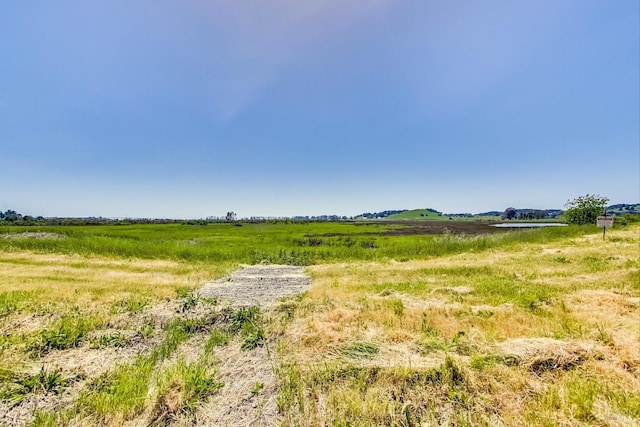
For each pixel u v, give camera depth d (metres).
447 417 3.62
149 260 17.67
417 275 12.44
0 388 4.27
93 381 4.52
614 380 4.14
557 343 5.00
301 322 6.74
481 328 6.09
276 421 3.70
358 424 3.54
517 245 21.06
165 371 4.79
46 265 15.02
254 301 8.83
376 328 6.20
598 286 9.27
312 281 12.51
